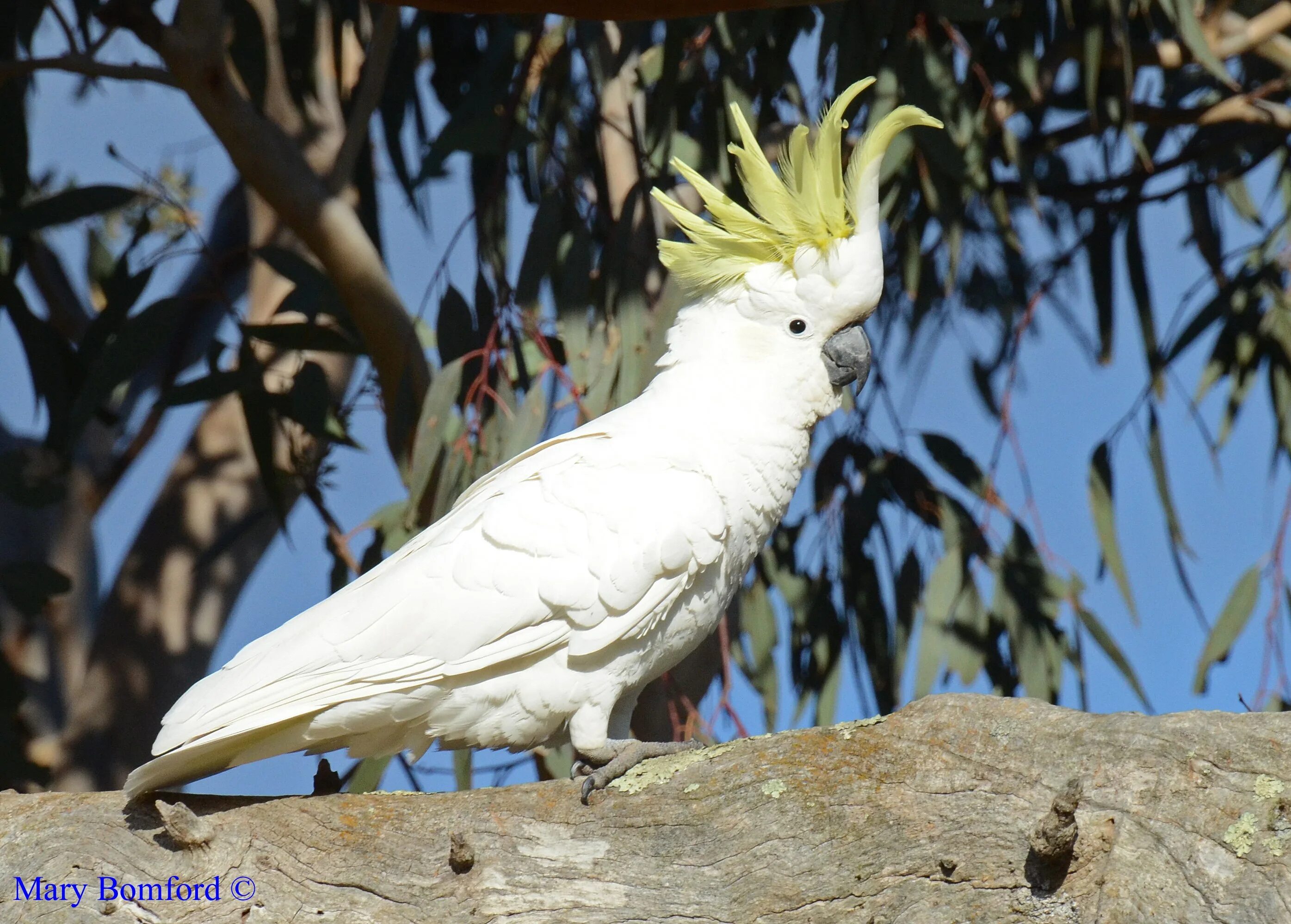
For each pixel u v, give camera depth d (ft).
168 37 33.04
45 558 49.70
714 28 35.45
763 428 22.63
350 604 20.75
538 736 21.52
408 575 20.89
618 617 20.95
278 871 17.38
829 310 22.89
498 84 36.91
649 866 16.89
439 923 16.79
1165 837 15.03
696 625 22.13
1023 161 37.55
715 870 16.65
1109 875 14.94
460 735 21.31
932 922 15.33
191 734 18.95
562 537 20.99
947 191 35.19
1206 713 15.88
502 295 33.17
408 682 20.39
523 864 17.17
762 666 38.14
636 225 33.17
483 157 40.40
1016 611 36.01
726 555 22.15
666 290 31.73
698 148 35.50
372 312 34.50
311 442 38.60
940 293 44.16
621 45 34.42
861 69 33.60
